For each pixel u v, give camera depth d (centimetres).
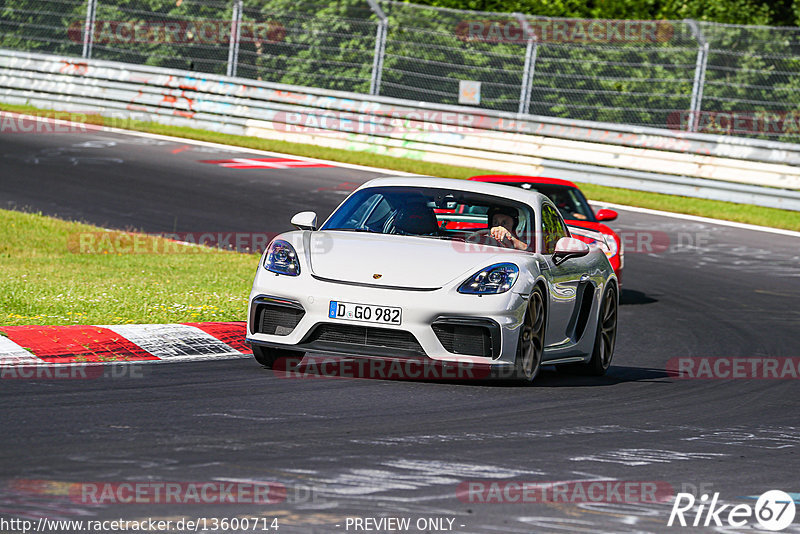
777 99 7012
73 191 5306
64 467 1472
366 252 2317
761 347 3269
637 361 2989
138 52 8225
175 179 5856
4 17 8481
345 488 1455
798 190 6512
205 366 2347
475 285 2241
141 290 3186
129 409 1859
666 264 4847
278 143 7369
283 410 1927
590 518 1396
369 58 7756
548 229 2622
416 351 2202
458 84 7569
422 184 2653
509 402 2156
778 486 1627
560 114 7431
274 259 2338
